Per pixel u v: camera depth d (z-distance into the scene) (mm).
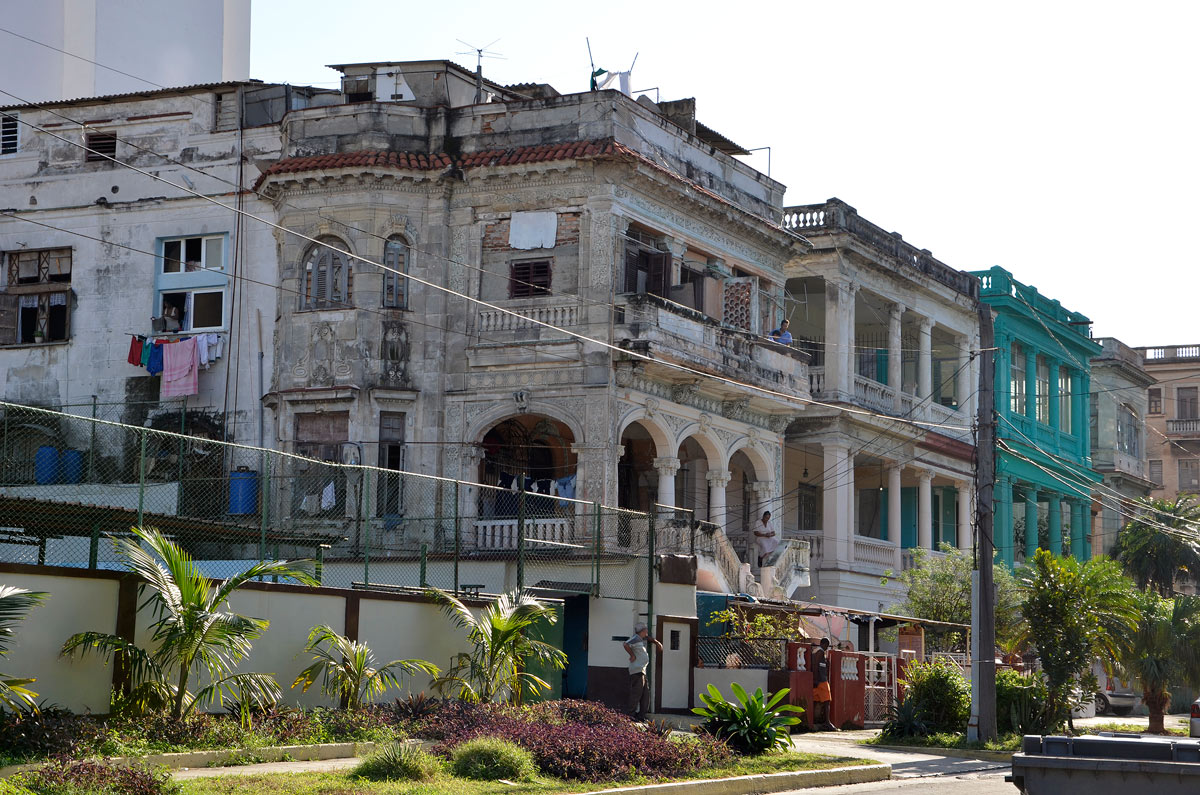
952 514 52219
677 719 27547
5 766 14805
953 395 51688
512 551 30562
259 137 37375
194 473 33625
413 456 34719
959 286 50781
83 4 46906
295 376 35031
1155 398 86312
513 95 40469
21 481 31406
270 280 36594
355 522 32625
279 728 18703
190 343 36562
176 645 18141
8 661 17141
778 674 28672
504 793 16094
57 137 34656
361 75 38531
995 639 30953
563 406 33969
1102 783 12766
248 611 20422
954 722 28500
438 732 19781
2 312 38562
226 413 36281
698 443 39531
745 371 37344
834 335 43000
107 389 37562
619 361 33812
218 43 50969
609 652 29094
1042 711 29359
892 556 45438
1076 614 29531
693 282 37625
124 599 18531
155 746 16891
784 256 41688
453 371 35031
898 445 45969
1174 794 12508
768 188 42062
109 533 22891
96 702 18031
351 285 35094
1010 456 53500
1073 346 60438
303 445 34969
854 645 37625
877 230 45688
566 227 34812
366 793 14844
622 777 18156
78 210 38531
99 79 47156
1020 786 13156
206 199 34000
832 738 27719
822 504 44531
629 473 38562
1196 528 56594
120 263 38062
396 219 35281
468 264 35281
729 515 41844
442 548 31188
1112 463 66688
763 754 21922
